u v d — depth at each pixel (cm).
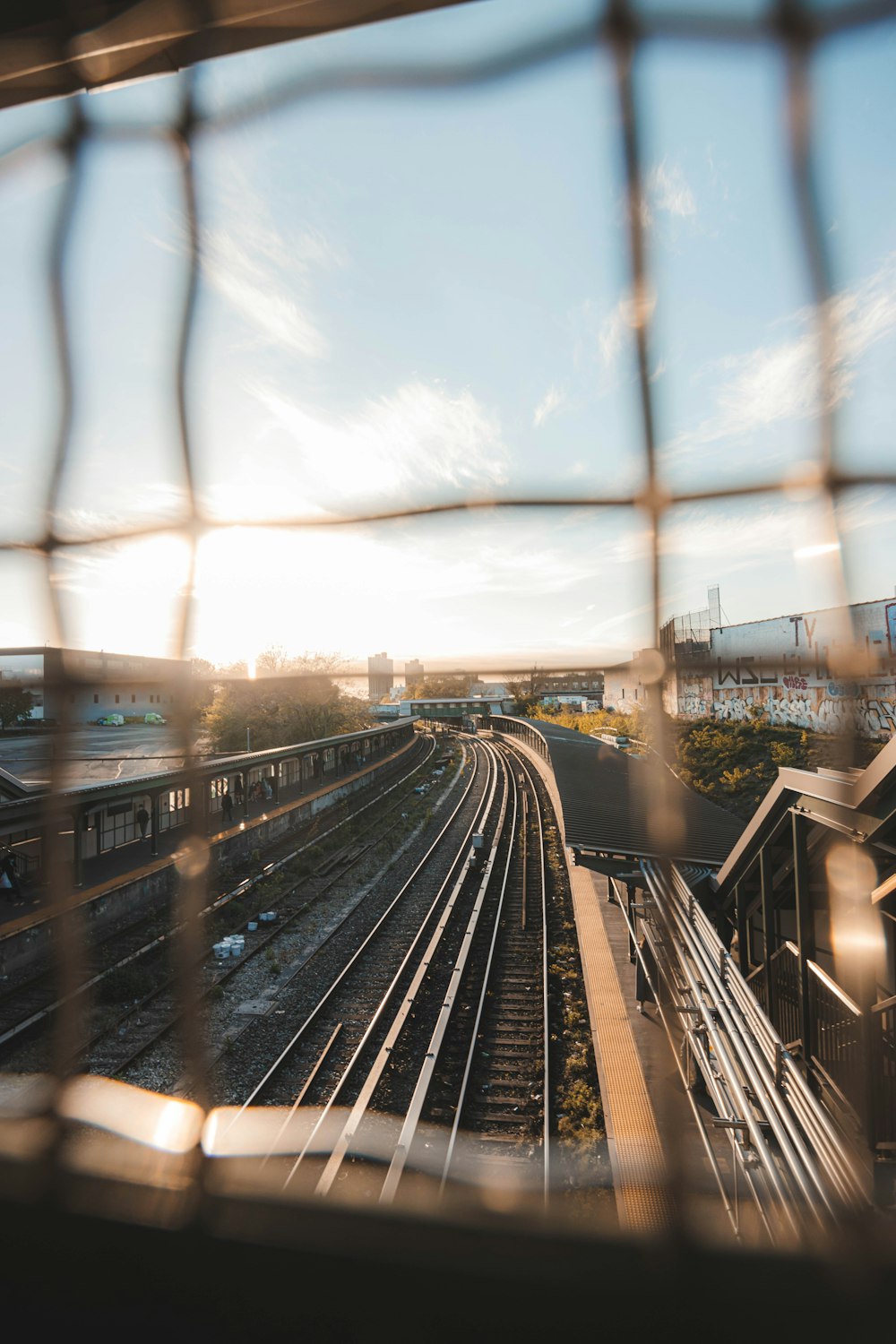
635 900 998
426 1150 653
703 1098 589
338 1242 81
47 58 89
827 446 81
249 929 1364
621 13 78
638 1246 76
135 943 1245
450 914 1385
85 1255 86
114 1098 88
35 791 1306
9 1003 1017
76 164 96
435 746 5656
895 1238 74
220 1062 840
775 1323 72
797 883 598
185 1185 86
